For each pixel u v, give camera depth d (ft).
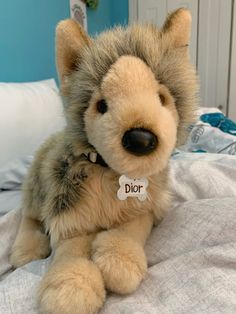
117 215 0.92
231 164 1.58
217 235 0.93
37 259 1.00
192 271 0.83
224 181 1.33
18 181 1.63
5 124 1.82
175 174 1.40
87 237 0.90
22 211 1.19
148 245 0.96
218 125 2.32
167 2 3.55
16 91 1.98
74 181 0.90
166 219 1.04
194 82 0.90
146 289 0.82
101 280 0.75
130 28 0.90
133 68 0.79
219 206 1.00
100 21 3.56
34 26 2.55
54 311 0.68
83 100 0.83
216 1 3.35
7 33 2.32
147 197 0.94
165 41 0.87
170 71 0.84
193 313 0.73
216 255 0.85
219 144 2.01
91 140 0.82
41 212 1.02
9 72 2.37
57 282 0.71
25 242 1.03
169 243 0.95
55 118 2.05
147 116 0.73
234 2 3.27
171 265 0.87
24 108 1.93
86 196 0.89
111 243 0.80
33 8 2.52
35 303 0.78
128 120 0.72
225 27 3.37
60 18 2.83
